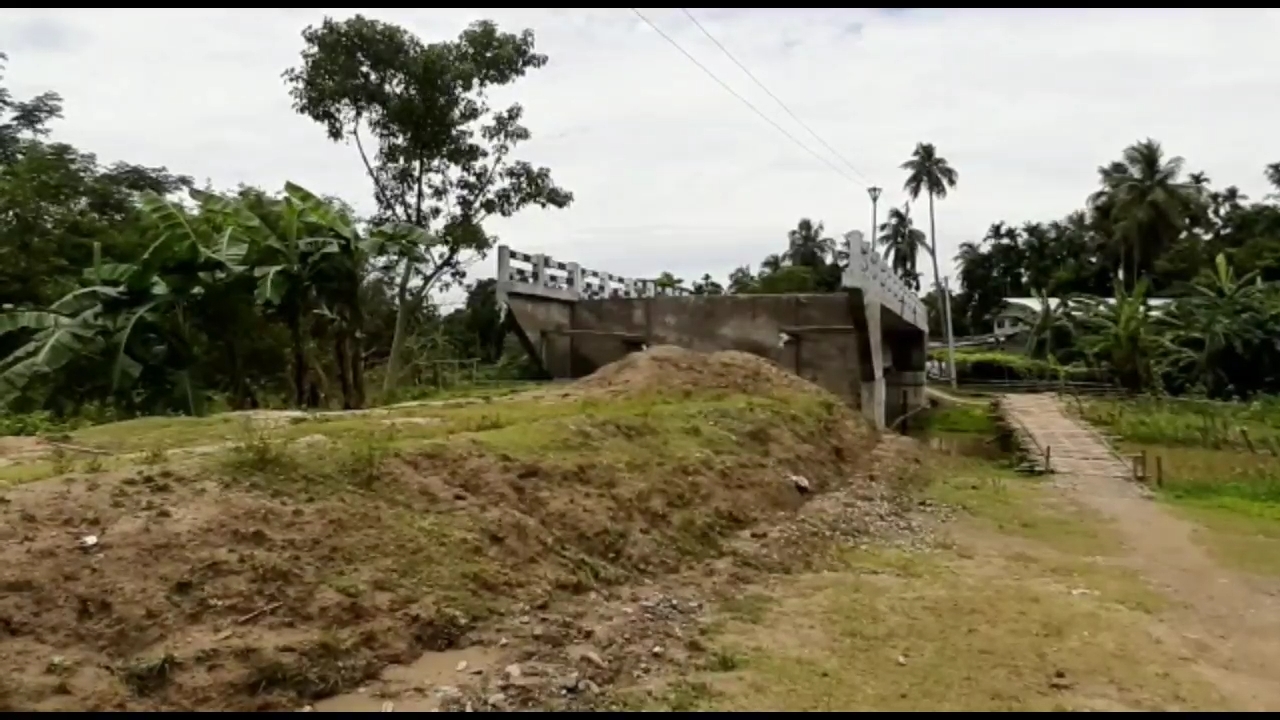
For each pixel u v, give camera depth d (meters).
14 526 5.77
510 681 5.84
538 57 23.36
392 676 5.73
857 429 18.69
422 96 21.92
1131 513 15.08
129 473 6.87
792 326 23.08
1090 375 41.53
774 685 6.37
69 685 4.73
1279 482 17.78
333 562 6.49
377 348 29.92
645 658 6.73
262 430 9.72
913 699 6.24
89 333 15.95
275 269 16.83
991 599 8.97
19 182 22.25
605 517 9.00
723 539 10.22
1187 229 53.69
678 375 16.92
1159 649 7.73
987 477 18.62
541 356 24.14
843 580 9.49
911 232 58.69
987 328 73.44
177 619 5.43
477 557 7.33
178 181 30.67
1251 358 36.34
